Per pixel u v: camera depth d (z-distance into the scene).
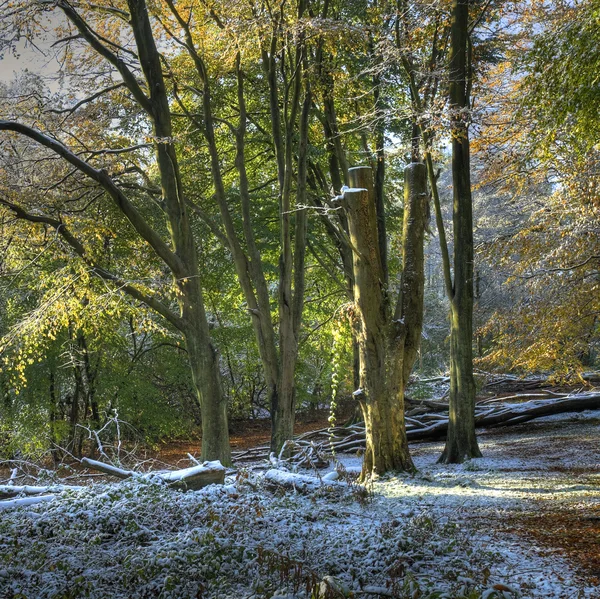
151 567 5.42
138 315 15.79
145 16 14.87
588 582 5.02
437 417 19.59
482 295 26.25
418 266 11.49
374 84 17.80
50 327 15.34
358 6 16.77
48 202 15.02
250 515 7.17
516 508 8.14
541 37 8.84
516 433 18.44
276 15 14.38
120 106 17.30
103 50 14.76
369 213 10.91
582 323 13.29
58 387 19.05
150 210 18.59
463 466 12.49
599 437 15.56
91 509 7.31
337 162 20.25
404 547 5.80
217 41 16.97
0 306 18.98
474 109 13.77
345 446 18.08
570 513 7.58
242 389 30.03
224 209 16.33
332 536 6.55
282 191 16.27
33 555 5.98
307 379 28.52
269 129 20.92
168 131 15.11
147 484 8.28
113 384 19.33
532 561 5.67
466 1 13.84
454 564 5.45
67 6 14.23
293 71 15.95
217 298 26.27
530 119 10.16
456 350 14.10
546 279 12.76
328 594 4.60
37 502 7.99
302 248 16.38
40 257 17.06
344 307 11.50
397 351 11.28
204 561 5.53
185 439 25.66
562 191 12.66
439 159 13.55
